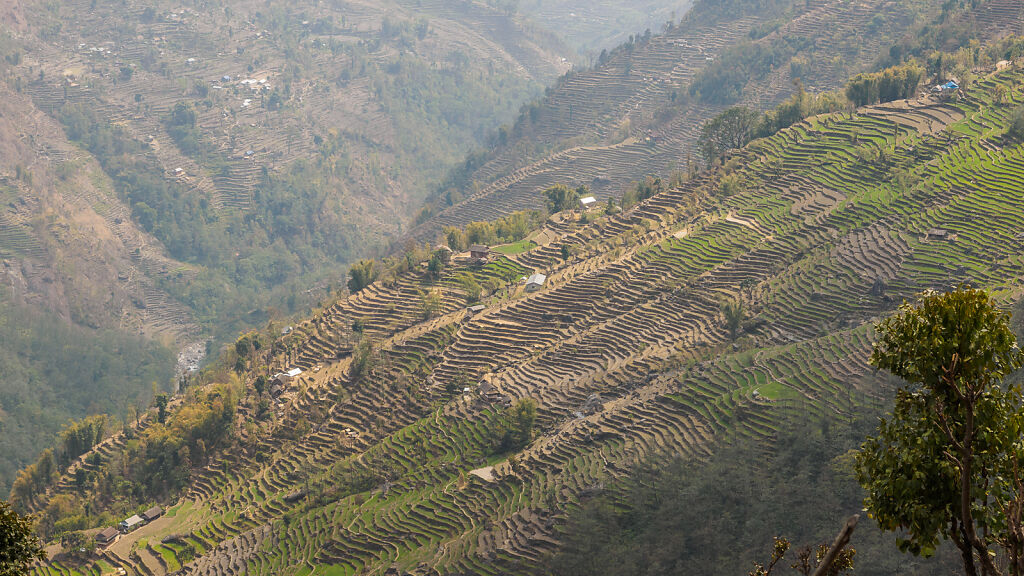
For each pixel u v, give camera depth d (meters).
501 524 96.62
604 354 128.00
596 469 98.94
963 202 129.00
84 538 120.00
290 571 103.69
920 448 19.62
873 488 20.56
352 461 123.31
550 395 121.50
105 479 137.88
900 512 19.94
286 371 151.38
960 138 148.75
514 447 113.50
